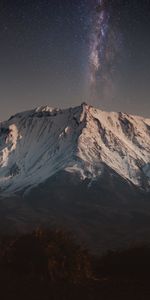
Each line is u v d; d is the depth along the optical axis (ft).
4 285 95.76
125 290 96.99
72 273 111.45
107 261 127.54
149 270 122.72
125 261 126.11
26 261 110.52
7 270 108.06
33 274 108.27
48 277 108.06
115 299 89.56
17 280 100.68
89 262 118.93
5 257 112.16
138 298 90.79
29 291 92.22
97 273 121.90
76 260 114.83
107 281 108.17
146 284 104.22
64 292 92.94
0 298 86.74
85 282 105.70
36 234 115.55
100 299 89.40
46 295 90.07
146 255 126.00
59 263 112.27
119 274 121.49
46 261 110.63
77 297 90.07
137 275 119.96
